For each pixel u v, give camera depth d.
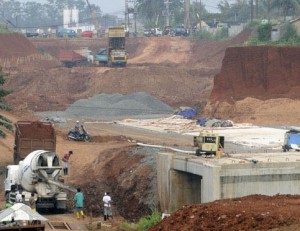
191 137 111.69
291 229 34.59
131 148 89.00
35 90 189.88
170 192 69.31
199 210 40.47
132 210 70.88
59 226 57.06
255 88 145.62
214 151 70.56
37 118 139.62
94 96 167.38
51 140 76.56
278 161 66.62
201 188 65.75
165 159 70.19
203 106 156.62
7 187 65.50
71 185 77.06
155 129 125.62
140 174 75.19
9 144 98.19
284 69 145.88
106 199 61.81
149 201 70.94
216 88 149.12
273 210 37.66
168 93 185.62
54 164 63.47
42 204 63.84
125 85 185.50
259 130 119.94
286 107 137.00
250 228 36.03
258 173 64.62
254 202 41.31
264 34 177.12
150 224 53.78
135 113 156.62
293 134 87.88
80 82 192.50
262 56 147.38
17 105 159.00
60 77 196.00
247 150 89.94
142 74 189.75
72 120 143.25
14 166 65.81
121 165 81.19
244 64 148.50
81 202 61.84
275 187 65.44
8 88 191.38
